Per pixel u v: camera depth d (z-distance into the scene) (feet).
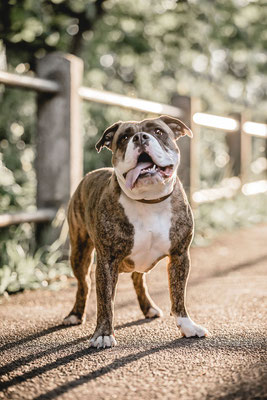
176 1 35.04
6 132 25.89
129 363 8.33
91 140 25.91
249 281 15.70
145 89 42.42
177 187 10.35
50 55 17.60
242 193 31.35
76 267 11.44
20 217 16.10
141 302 11.67
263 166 39.14
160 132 10.25
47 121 17.54
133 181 9.36
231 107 50.24
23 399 7.07
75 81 17.66
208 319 11.21
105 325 9.64
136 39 38.14
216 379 7.42
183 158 24.80
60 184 17.43
